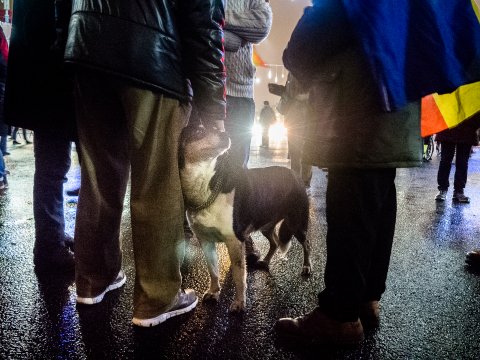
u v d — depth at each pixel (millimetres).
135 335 2082
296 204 2891
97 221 2248
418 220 4715
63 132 2668
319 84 1869
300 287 2750
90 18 1837
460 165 5793
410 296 2598
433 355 1959
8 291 2529
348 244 1877
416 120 1871
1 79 5285
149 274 2088
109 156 2176
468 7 1737
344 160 1808
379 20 1590
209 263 2438
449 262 3266
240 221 2273
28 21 2480
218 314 2332
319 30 1719
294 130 5398
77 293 2355
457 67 1683
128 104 1933
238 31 3078
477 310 2420
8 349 1929
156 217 2006
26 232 3768
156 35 1851
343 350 1988
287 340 2068
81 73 2006
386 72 1608
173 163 2004
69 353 1917
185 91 2014
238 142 3381
